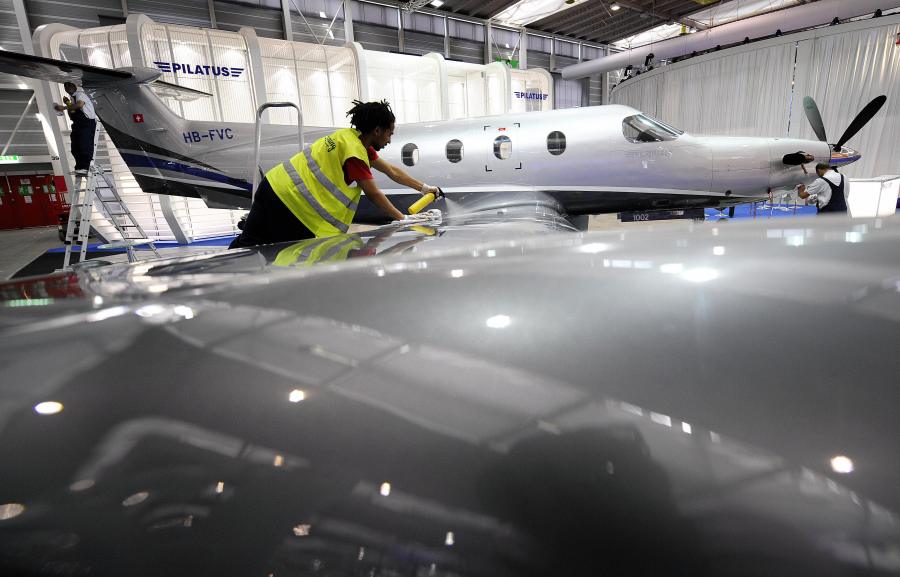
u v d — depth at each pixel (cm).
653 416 13
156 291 25
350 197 210
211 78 934
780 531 9
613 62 1698
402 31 1574
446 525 11
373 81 1220
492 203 389
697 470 11
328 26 1427
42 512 12
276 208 205
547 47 1959
